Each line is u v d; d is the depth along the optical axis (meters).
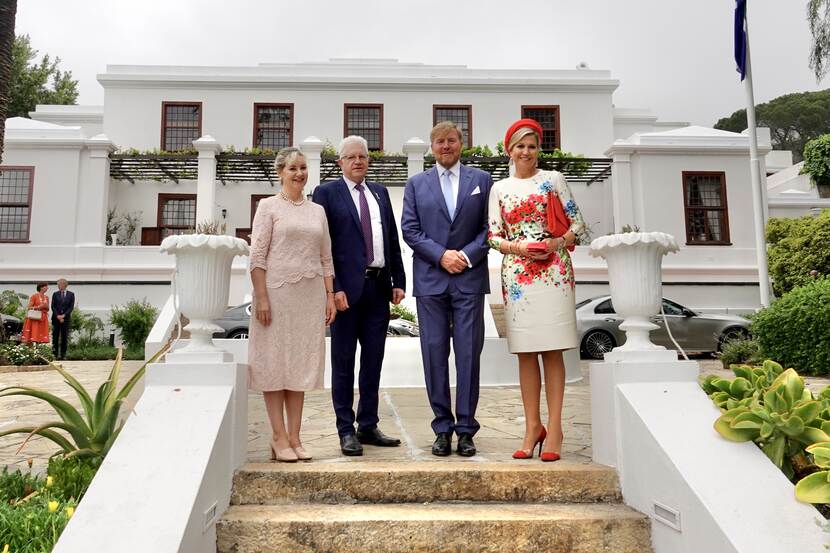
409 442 3.85
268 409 3.19
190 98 18.27
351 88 18.53
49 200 15.93
